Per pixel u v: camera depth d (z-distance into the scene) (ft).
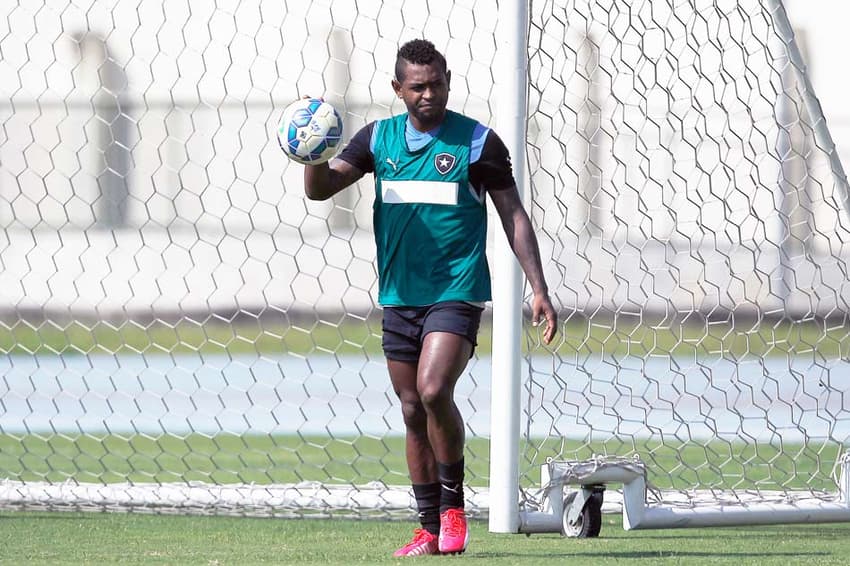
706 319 84.17
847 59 242.37
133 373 200.54
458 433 54.44
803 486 88.79
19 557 55.57
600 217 199.11
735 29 166.61
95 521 72.38
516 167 66.54
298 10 232.12
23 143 254.47
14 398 168.04
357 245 250.16
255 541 62.85
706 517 65.36
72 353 224.33
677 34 164.45
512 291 65.82
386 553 57.21
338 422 142.82
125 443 123.54
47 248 258.16
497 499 65.26
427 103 54.03
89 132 253.65
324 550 58.65
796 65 74.08
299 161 54.24
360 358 217.15
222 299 255.50
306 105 54.49
